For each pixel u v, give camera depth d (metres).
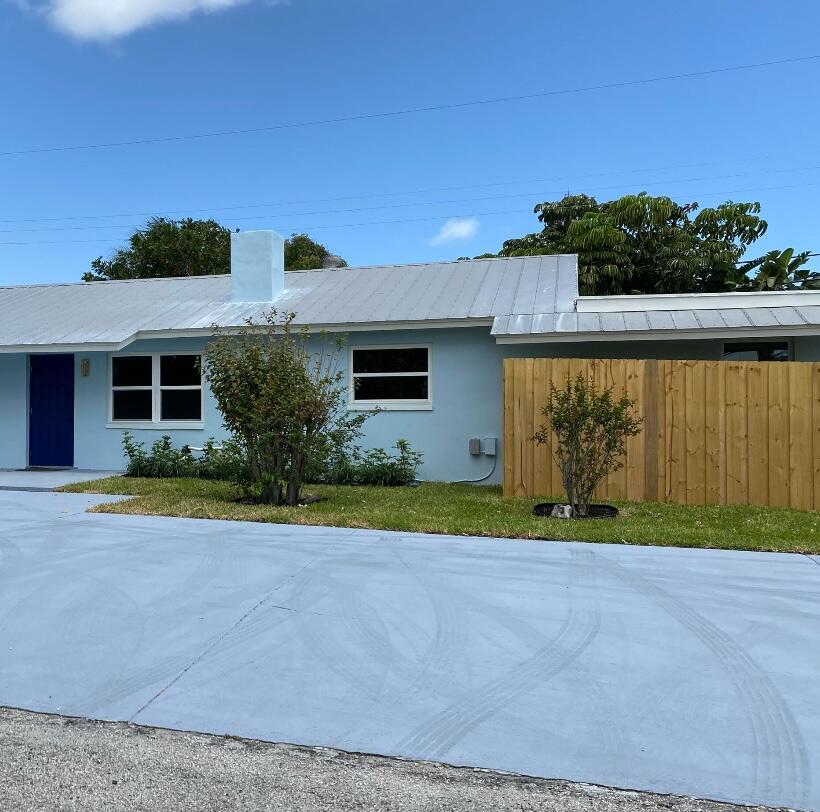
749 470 9.22
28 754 3.20
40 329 12.96
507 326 10.61
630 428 8.34
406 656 4.20
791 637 4.48
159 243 34.41
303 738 3.32
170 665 4.10
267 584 5.57
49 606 5.08
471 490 10.69
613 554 6.52
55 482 11.11
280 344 9.48
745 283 23.14
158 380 12.84
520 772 3.03
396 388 12.04
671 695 3.69
